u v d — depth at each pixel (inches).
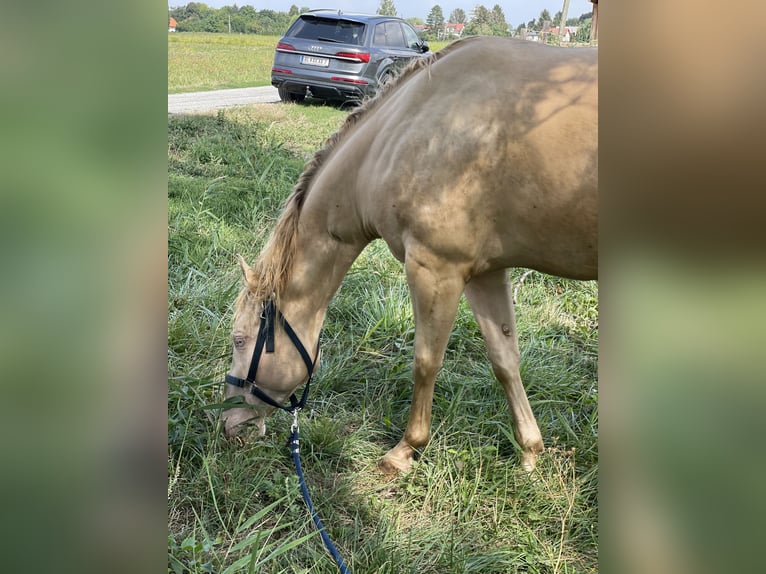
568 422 111.7
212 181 191.8
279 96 402.0
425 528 89.4
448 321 91.3
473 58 83.6
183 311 130.9
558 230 81.4
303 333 99.2
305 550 85.5
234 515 90.6
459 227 84.4
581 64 78.2
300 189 98.3
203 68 531.5
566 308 154.8
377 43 377.7
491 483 96.3
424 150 83.7
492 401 115.5
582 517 90.4
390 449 106.4
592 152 75.4
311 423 108.1
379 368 125.0
